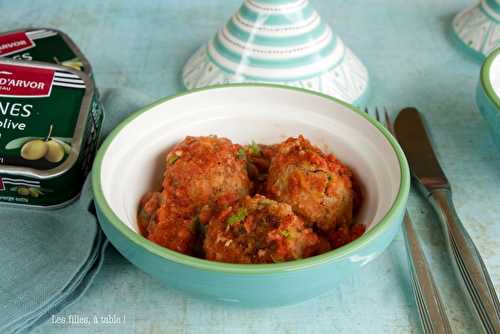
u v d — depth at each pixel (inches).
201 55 25.3
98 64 26.3
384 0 30.4
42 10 29.5
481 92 21.2
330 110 19.9
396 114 23.9
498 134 20.9
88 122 20.4
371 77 25.7
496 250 19.7
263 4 23.7
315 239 17.8
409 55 27.0
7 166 19.3
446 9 29.7
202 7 30.0
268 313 18.4
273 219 17.4
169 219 18.6
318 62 23.9
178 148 19.4
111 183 18.3
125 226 16.9
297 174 18.6
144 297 18.7
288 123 20.4
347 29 28.5
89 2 30.1
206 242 17.8
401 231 20.1
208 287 16.6
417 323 18.2
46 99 20.4
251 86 20.2
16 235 19.3
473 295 18.1
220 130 20.6
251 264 16.7
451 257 19.1
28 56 22.7
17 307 17.8
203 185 18.8
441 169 21.2
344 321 18.2
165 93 25.0
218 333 18.1
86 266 18.6
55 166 19.5
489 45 26.3
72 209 20.1
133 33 28.2
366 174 19.2
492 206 20.9
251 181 19.8
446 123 23.6
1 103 20.2
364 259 16.9
